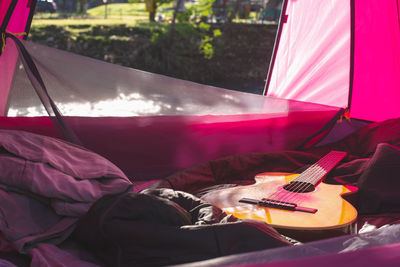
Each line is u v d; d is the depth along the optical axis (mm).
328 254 875
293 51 3975
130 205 1454
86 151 1940
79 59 2361
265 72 13234
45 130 2377
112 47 12086
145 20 14078
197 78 12828
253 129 2865
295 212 1935
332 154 2934
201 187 2521
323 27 3830
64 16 13703
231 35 13766
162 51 12547
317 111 3006
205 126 2711
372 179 2344
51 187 1621
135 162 2584
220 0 15438
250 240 1330
